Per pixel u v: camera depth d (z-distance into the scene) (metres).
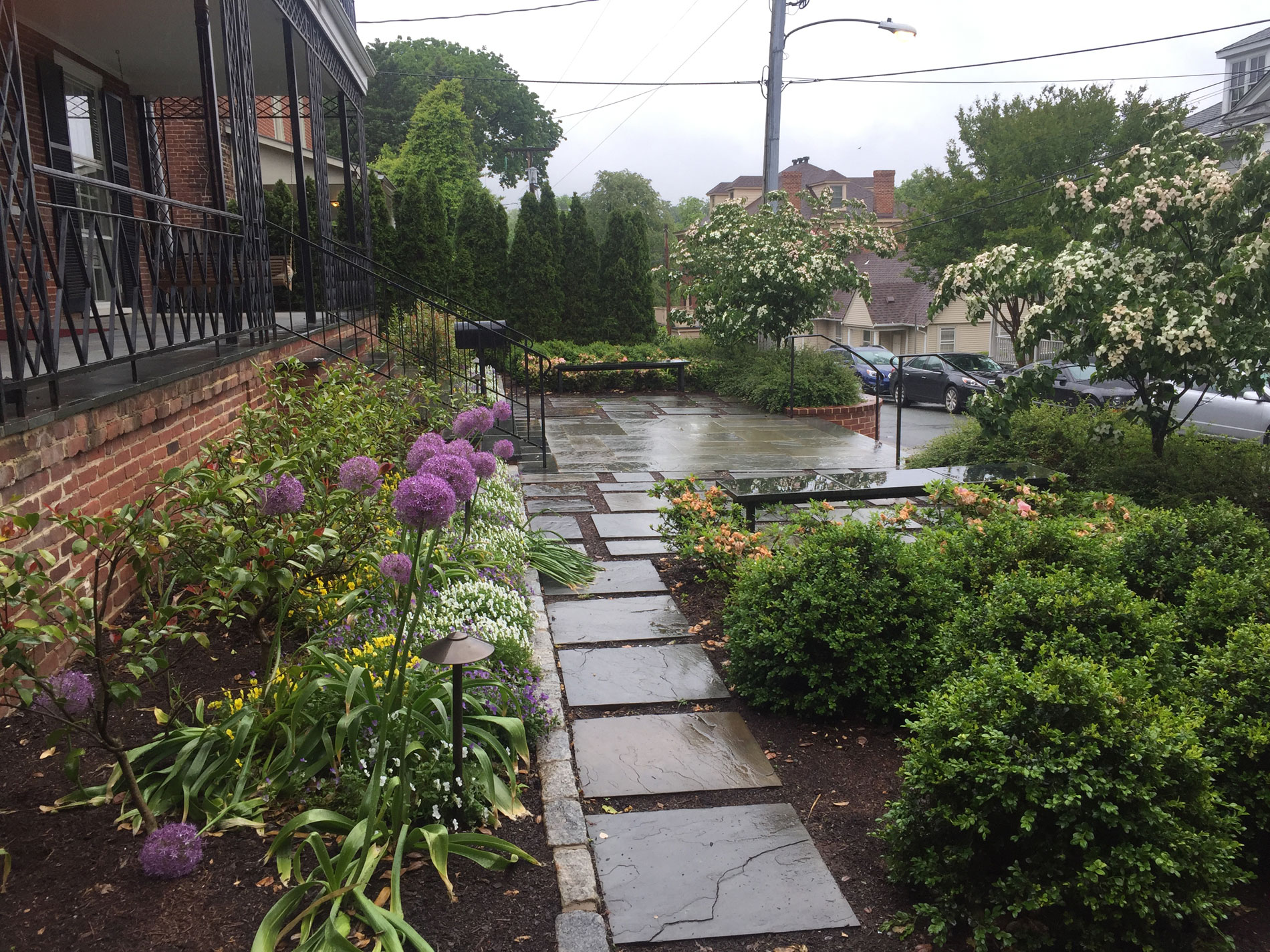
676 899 2.81
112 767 3.15
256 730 3.13
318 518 4.02
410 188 17.56
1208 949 2.54
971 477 7.20
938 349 35.44
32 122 8.21
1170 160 8.65
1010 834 2.76
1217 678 3.23
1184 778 2.66
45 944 2.35
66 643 3.79
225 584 3.42
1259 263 7.31
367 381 7.27
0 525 3.28
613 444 10.77
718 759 3.72
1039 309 8.55
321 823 2.85
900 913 2.76
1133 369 8.13
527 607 5.10
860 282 15.30
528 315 19.30
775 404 13.45
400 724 3.11
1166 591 4.49
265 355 7.19
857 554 4.39
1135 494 7.88
